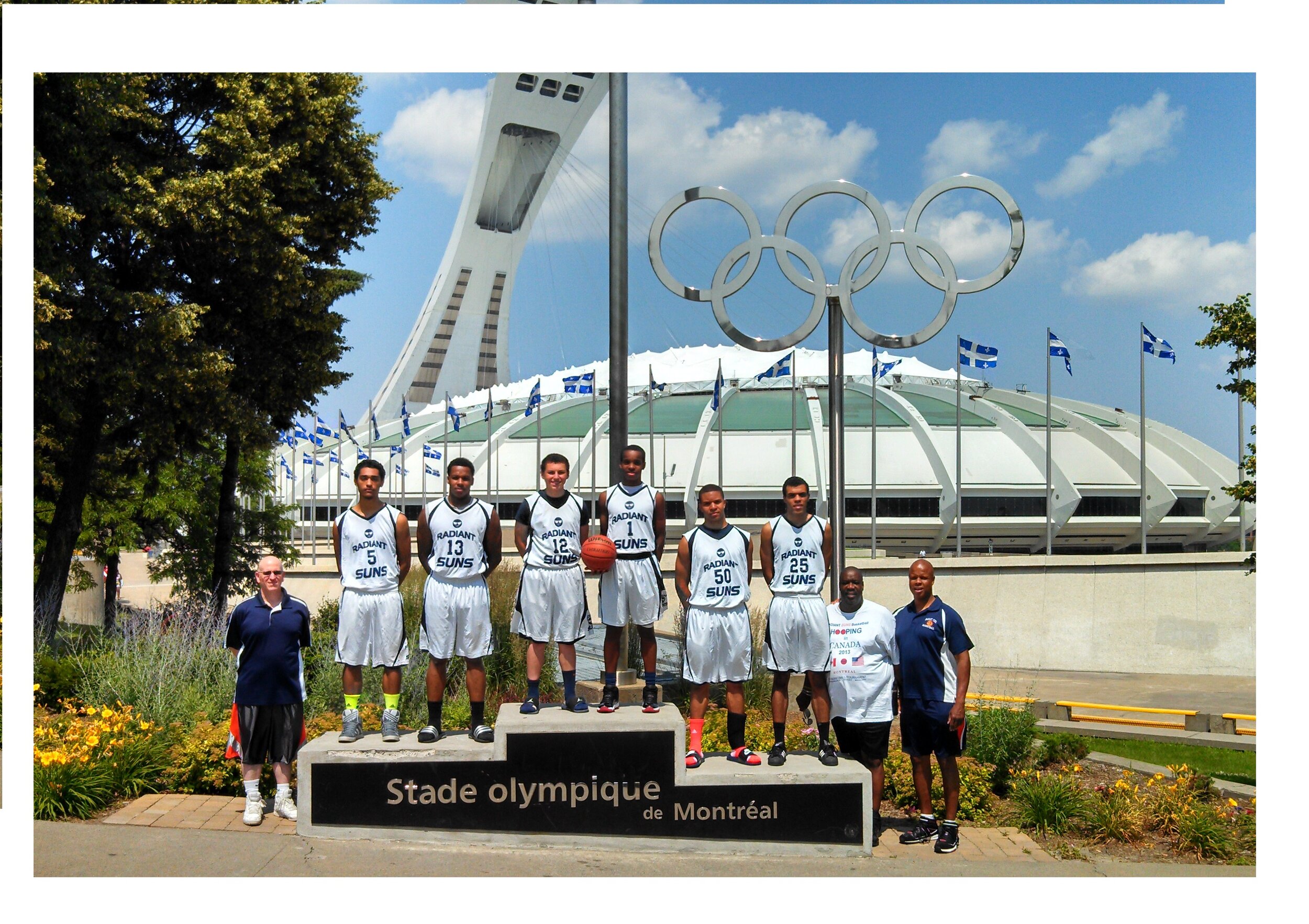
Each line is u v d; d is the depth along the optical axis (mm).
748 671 7797
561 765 7281
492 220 121000
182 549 29656
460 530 7637
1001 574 30406
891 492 58500
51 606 17188
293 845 7035
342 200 22219
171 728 9484
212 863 6617
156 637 12156
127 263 18984
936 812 8836
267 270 19938
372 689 11039
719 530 7805
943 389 69312
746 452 60188
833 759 7625
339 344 23469
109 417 20188
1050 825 8555
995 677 27344
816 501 56625
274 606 7688
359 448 59156
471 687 7625
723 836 7297
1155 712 15617
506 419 69000
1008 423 62219
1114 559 29891
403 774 7254
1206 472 60562
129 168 17828
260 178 18969
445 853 6988
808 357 84875
